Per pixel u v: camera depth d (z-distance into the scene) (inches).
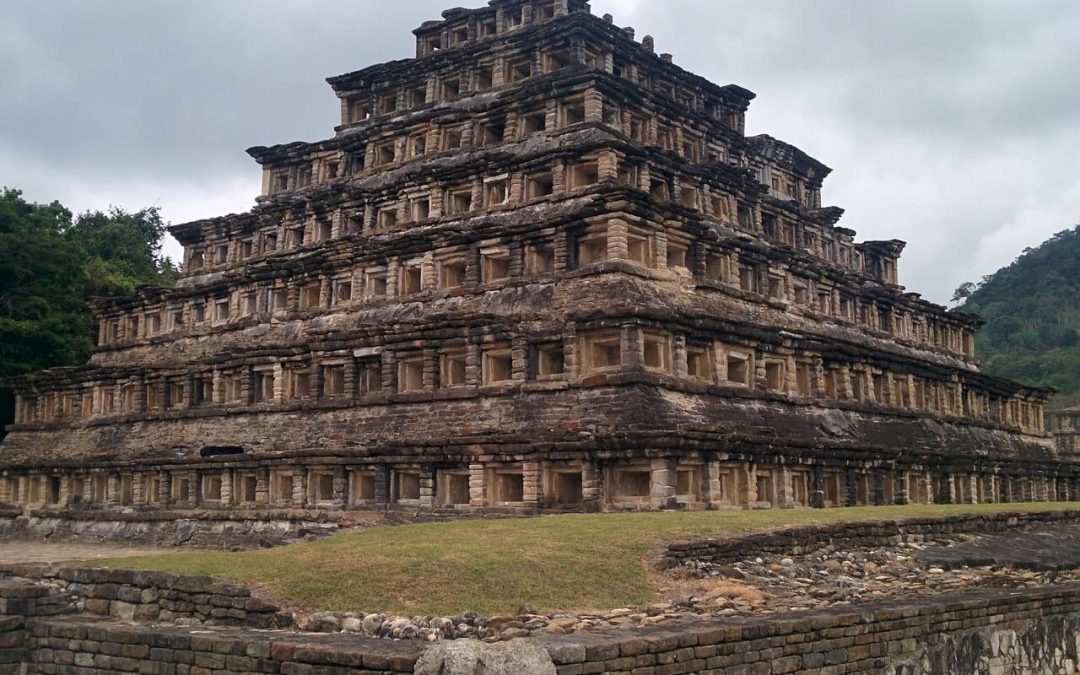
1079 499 2984.7
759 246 2210.9
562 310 1829.5
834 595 932.0
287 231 2564.0
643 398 1663.4
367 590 815.1
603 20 2266.2
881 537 1211.9
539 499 1636.3
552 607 794.2
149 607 860.6
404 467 1814.7
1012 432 2974.9
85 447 2554.1
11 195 3531.0
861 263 3083.2
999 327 7234.3
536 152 2048.5
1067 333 6791.3
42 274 3208.7
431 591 811.4
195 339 2600.9
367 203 2373.3
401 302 2143.2
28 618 863.7
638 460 1587.1
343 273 2295.8
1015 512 1486.2
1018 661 995.9
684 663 701.9
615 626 754.8
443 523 1251.2
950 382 2684.5
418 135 2432.3
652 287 1871.3
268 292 2449.6
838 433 2092.8
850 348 2226.9
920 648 887.1
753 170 2815.0
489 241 2009.1
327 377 2144.4
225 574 860.6
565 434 1673.2
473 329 1884.8
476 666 598.5
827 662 802.8
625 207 1827.0
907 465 2128.4
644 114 2269.9
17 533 2276.1
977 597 987.9
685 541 1000.2
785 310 2274.9
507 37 2338.8
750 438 1684.3
